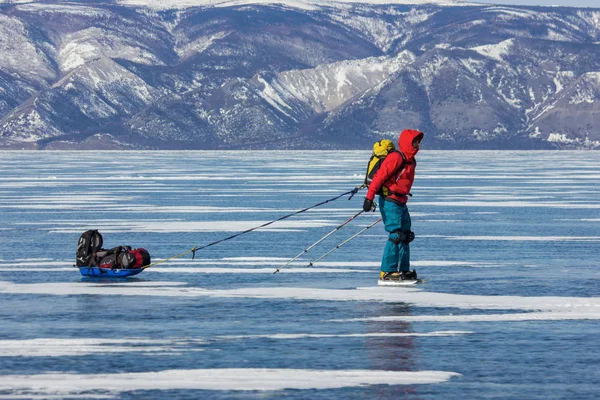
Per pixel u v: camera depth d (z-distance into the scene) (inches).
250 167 6230.3
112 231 1920.5
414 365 775.7
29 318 976.9
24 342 862.5
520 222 2105.1
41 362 791.1
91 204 2723.9
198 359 797.2
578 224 2052.2
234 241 1721.2
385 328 917.2
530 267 1362.0
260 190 3412.9
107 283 1222.9
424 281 1216.2
